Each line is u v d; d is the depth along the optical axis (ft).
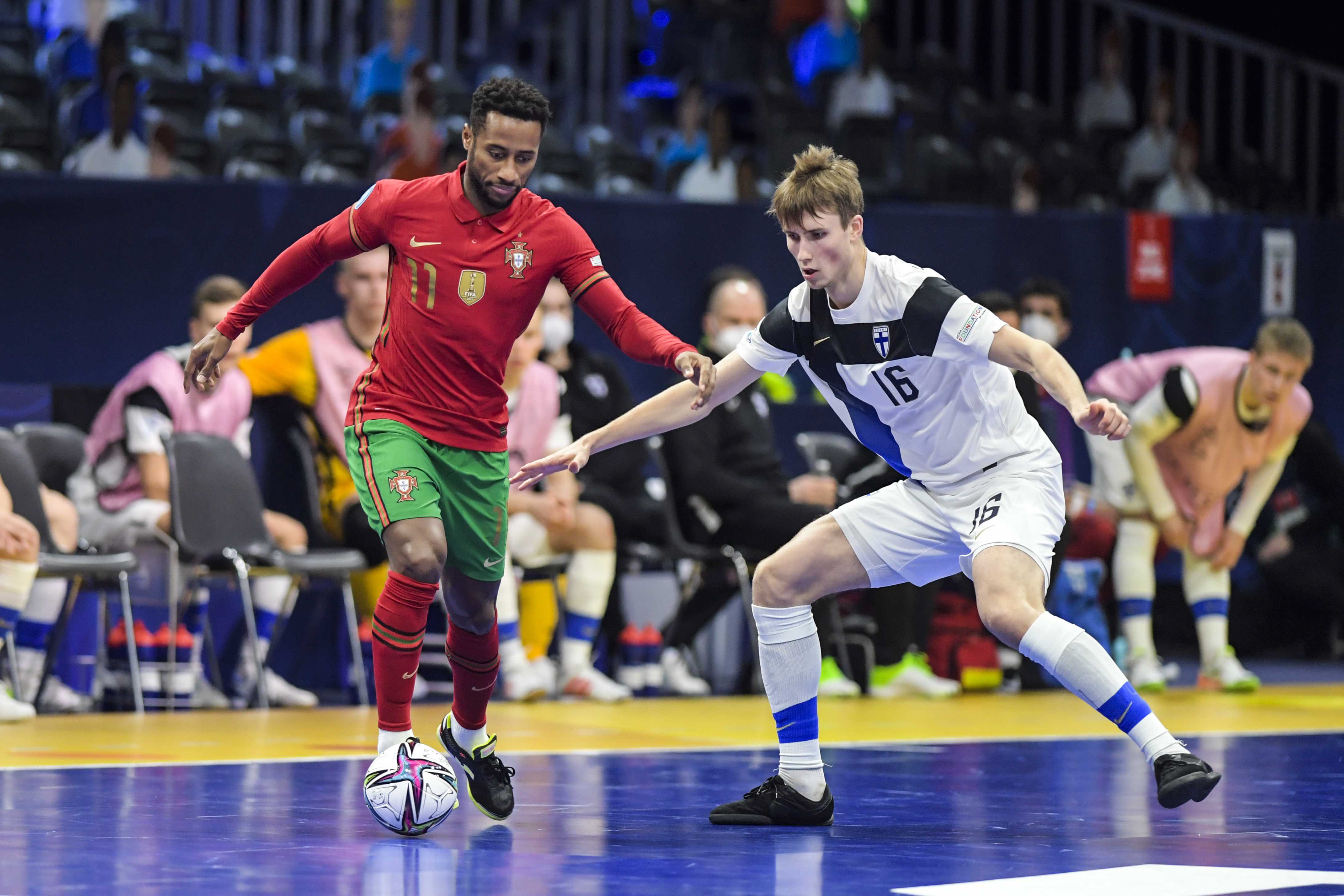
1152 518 74.38
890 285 33.58
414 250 33.32
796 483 72.64
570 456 34.76
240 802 36.40
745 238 82.23
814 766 34.14
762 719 59.00
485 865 28.35
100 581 63.77
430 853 29.66
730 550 68.69
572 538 67.46
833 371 34.88
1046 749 50.14
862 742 51.96
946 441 34.45
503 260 33.27
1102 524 74.84
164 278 73.51
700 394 32.50
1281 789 40.34
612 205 80.12
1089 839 31.89
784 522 67.72
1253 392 72.38
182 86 99.96
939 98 126.00
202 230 73.92
